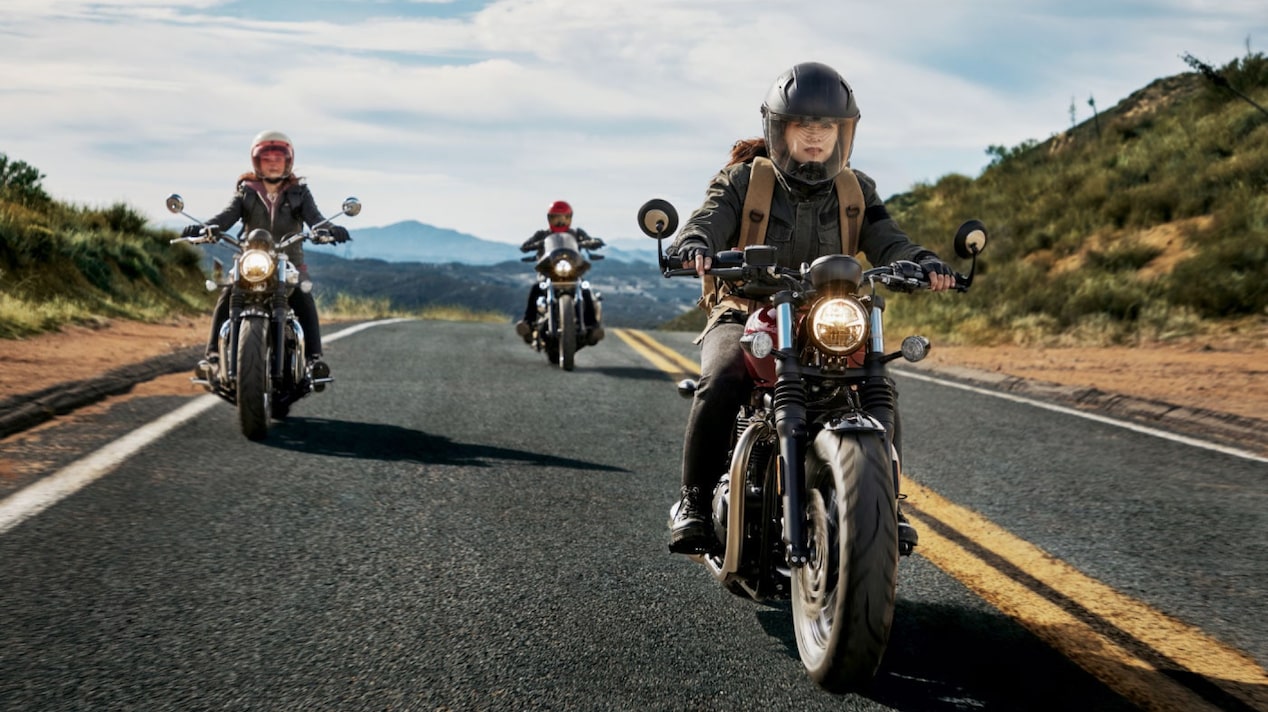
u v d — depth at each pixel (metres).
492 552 4.59
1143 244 17.94
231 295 7.18
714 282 4.16
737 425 3.88
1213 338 13.97
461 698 3.13
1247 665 3.54
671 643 3.62
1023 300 17.12
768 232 3.96
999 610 4.04
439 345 13.05
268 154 7.77
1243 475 6.45
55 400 7.36
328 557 4.43
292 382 7.32
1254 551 4.86
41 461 5.88
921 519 5.36
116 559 4.28
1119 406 9.09
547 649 3.53
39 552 4.32
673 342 14.94
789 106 3.76
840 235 3.99
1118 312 15.69
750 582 3.71
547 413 8.25
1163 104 40.00
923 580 4.39
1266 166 18.44
